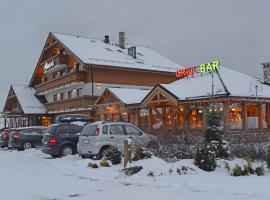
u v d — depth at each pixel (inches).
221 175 475.5
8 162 762.8
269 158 502.3
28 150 1035.3
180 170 490.6
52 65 2018.9
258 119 1051.3
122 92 1362.0
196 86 1077.1
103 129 725.9
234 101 973.8
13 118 2320.4
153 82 1878.7
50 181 502.3
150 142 620.1
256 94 994.1
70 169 599.2
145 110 1302.9
